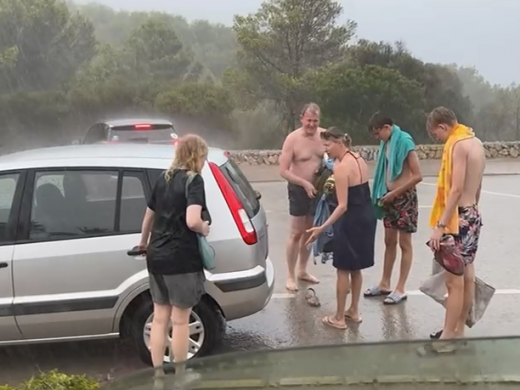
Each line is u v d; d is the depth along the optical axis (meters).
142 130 14.30
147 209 4.52
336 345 2.62
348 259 5.71
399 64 29.78
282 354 2.57
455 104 30.98
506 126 35.81
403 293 6.67
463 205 5.11
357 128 24.36
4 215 4.80
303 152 6.74
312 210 6.87
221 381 2.46
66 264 4.74
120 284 4.80
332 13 29.77
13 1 36.53
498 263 8.17
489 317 6.23
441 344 2.56
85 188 4.86
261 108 30.52
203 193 4.35
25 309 4.71
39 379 3.96
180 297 4.39
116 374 4.98
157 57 42.22
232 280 4.91
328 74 26.09
